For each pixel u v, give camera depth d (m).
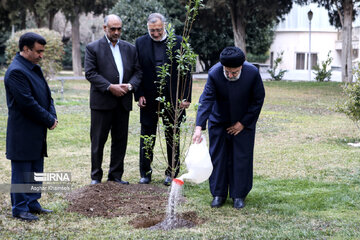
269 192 5.55
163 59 5.73
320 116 12.70
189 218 4.66
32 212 4.70
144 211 4.85
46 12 29.22
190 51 4.66
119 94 5.52
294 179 6.15
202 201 5.22
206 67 34.94
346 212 4.82
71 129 10.35
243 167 4.96
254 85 4.86
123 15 24.12
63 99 15.84
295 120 11.88
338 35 38.22
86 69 5.55
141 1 24.22
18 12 30.98
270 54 40.59
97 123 5.65
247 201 5.21
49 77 20.14
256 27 33.78
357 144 8.62
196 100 16.64
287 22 38.81
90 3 32.25
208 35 32.41
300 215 4.71
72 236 4.06
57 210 4.81
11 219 4.48
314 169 6.71
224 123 4.97
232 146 4.99
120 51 5.69
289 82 25.66
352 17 26.20
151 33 5.70
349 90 8.47
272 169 6.73
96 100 5.60
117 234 4.11
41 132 4.41
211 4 25.52
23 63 4.32
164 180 6.19
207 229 4.25
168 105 4.88
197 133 4.65
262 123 11.35
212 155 5.04
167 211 4.67
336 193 5.45
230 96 4.82
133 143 8.93
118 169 5.92
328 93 19.69
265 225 4.38
